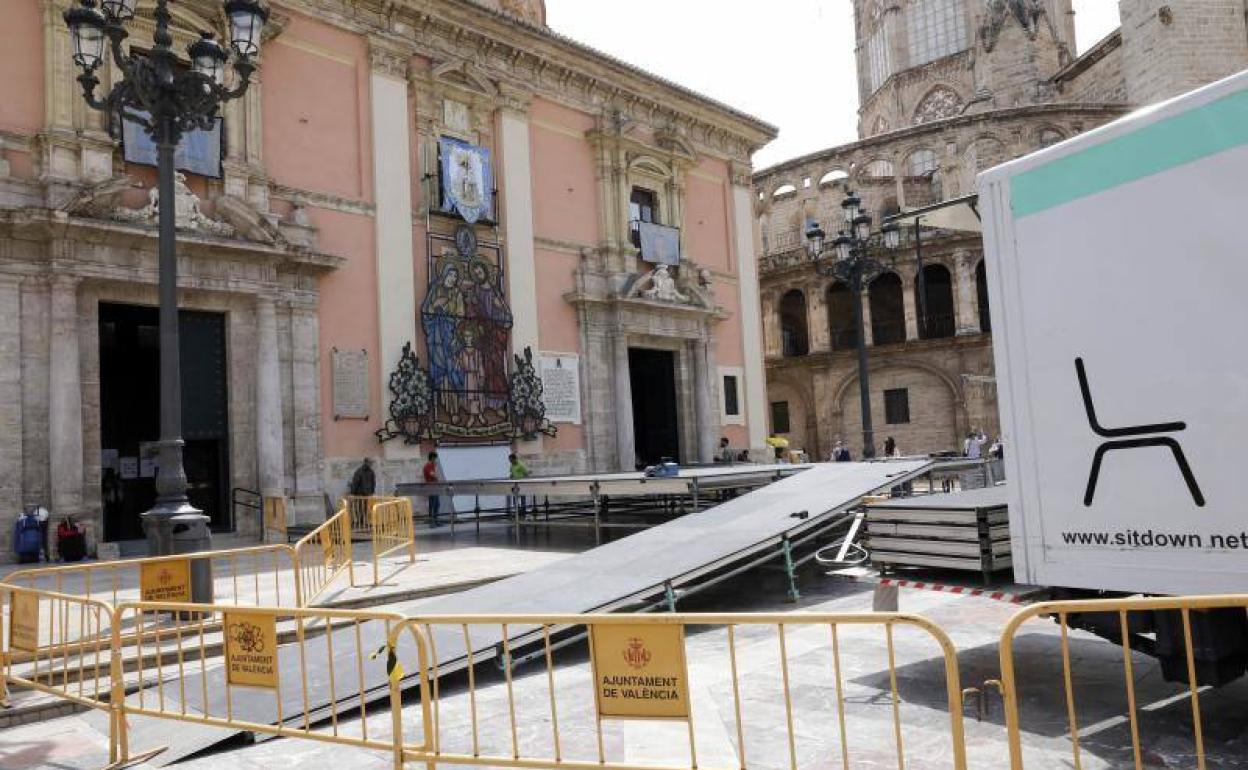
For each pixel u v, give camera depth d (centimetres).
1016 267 562
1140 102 2366
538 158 2403
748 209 3080
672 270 2731
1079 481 527
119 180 1552
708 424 2758
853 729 549
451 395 2095
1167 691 595
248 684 536
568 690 686
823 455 3694
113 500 1791
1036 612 362
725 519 1095
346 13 1998
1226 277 458
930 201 3869
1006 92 4434
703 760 504
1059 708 572
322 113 1944
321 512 1825
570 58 2445
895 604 740
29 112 1530
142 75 930
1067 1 4853
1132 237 500
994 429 3394
